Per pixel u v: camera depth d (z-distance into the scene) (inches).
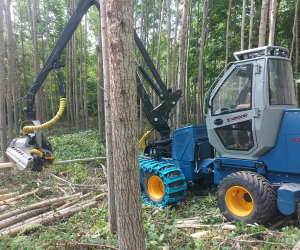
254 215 159.3
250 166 175.9
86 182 285.7
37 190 253.8
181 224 173.3
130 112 98.2
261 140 163.8
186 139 225.8
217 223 173.6
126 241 102.0
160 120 251.4
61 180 288.4
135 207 101.9
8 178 293.7
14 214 195.2
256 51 173.6
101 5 158.6
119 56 95.1
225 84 185.6
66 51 927.7
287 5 603.8
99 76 605.3
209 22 733.3
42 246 151.4
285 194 145.8
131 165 100.1
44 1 812.0
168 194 200.7
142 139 279.1
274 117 163.3
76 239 153.4
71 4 720.3
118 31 94.4
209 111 194.4
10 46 402.0
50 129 829.2
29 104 238.5
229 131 185.0
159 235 160.4
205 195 229.5
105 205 215.9
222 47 660.7
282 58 173.5
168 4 438.6
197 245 135.9
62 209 213.3
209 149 225.6
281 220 167.9
